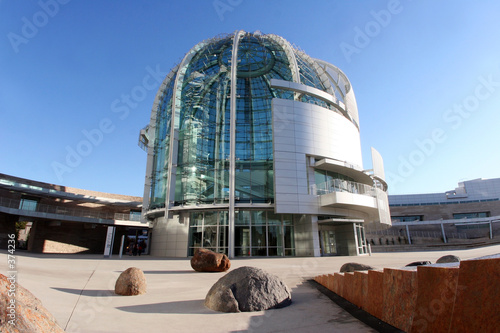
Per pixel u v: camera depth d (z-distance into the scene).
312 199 29.25
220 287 7.14
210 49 36.50
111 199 44.62
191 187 30.62
